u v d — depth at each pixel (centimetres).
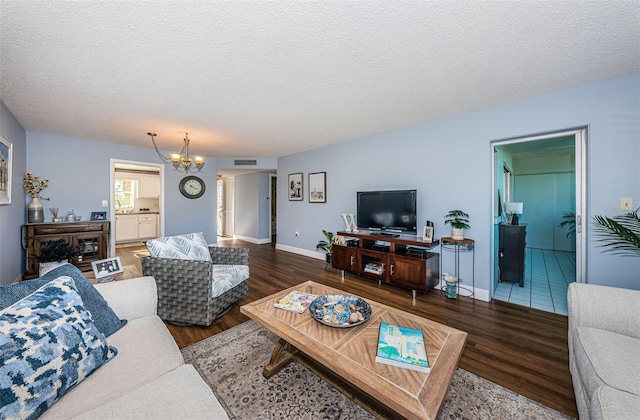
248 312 162
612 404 88
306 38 157
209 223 571
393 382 102
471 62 185
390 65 189
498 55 177
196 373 102
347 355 119
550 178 580
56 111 279
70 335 96
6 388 74
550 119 237
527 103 250
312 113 289
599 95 215
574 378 135
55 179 385
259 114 291
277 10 133
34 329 88
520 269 328
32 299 97
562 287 325
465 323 229
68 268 133
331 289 206
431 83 218
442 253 315
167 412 82
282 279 356
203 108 271
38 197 371
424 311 254
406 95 244
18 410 75
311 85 220
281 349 165
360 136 397
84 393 91
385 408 128
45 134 375
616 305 132
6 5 125
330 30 149
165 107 268
